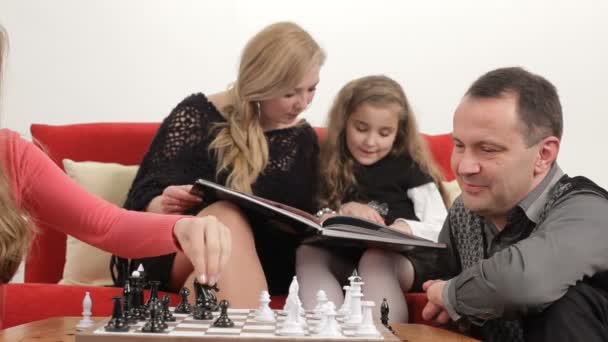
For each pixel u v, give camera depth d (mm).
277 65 2359
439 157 2805
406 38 3754
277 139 2479
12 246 1402
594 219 1549
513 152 1619
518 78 1652
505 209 1709
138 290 1461
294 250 2242
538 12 3750
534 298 1473
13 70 3719
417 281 2131
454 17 3754
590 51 3742
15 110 3729
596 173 3721
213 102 2506
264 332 1221
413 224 2322
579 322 1439
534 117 1612
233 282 1782
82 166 2600
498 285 1502
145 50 3764
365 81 2580
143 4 3762
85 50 3756
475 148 1644
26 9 3732
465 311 1569
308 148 2529
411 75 3744
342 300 1964
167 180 2268
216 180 2328
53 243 2611
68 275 2471
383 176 2514
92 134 2732
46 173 1618
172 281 2129
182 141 2381
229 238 1457
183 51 3764
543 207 1676
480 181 1655
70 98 3744
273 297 2115
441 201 2527
